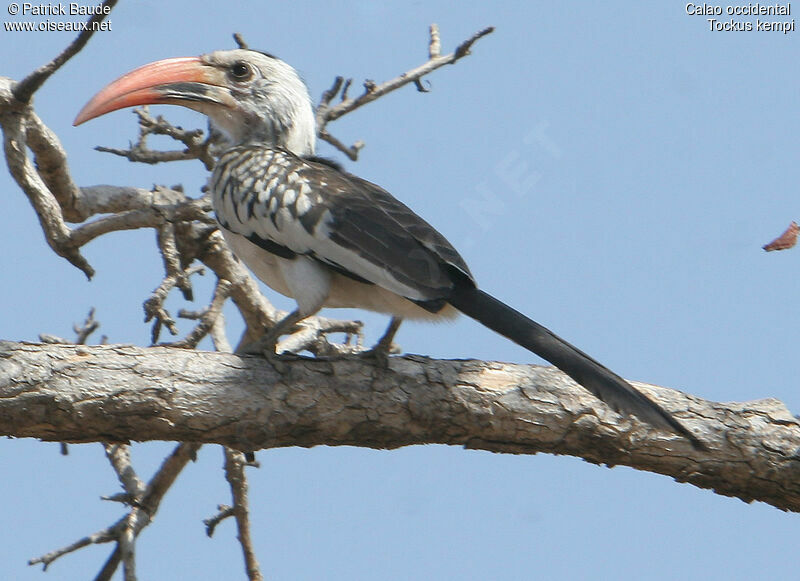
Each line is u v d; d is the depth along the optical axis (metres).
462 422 8.72
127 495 11.32
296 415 8.42
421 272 8.44
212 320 10.65
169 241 10.59
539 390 8.81
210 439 8.41
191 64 10.69
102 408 8.09
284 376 8.46
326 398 8.48
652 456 8.97
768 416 9.20
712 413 9.12
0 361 8.02
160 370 8.24
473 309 8.35
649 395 9.14
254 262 9.55
